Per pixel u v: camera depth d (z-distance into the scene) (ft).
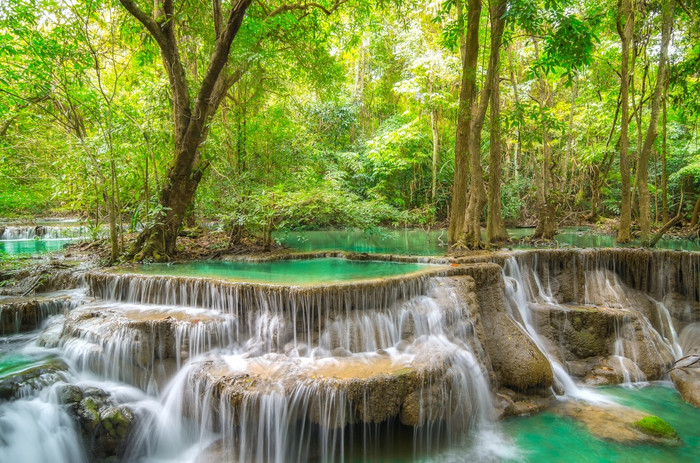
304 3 36.17
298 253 32.04
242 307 19.13
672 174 56.75
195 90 36.04
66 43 25.80
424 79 62.28
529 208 70.85
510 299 24.09
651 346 23.07
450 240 34.58
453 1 30.89
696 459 15.01
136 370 17.07
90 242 39.99
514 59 59.21
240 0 25.73
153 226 30.12
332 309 18.24
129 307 21.03
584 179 70.28
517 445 15.84
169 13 27.73
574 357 23.32
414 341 18.30
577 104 62.18
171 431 15.76
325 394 13.93
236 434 14.28
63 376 16.46
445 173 69.00
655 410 18.78
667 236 44.06
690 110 44.65
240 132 41.19
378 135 70.28
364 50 76.79
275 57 40.52
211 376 15.24
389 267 25.99
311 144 52.24
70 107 27.09
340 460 14.49
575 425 17.30
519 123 36.24
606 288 27.53
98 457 14.48
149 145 30.58
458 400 16.22
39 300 22.17
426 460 14.76
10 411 13.93
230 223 34.96
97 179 32.86
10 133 31.58
